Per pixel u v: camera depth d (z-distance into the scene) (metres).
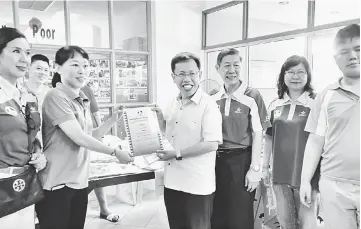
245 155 1.95
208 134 1.64
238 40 3.58
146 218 2.98
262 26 3.40
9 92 1.40
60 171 1.58
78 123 1.59
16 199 1.38
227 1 3.67
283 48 3.08
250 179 1.93
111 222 2.90
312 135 1.70
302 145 1.81
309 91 1.81
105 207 2.98
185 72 1.66
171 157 1.69
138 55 4.06
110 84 3.95
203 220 1.72
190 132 1.70
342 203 1.55
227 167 1.96
